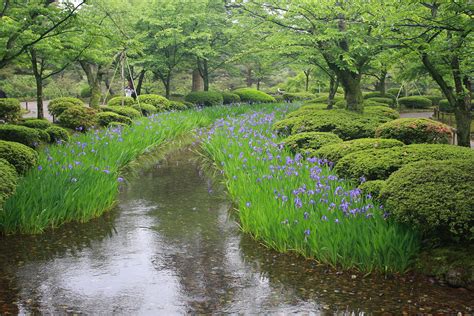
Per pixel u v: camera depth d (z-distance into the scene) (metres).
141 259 5.25
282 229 5.33
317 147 9.13
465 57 8.27
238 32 17.02
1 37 9.22
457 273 4.32
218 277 4.77
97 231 6.19
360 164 6.61
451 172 4.69
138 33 23.47
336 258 4.82
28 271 4.87
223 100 26.70
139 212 7.12
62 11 8.88
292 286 4.53
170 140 14.09
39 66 25.97
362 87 36.72
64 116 13.93
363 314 3.95
